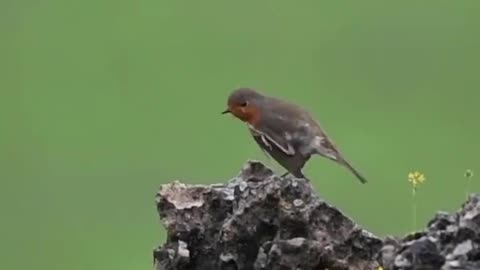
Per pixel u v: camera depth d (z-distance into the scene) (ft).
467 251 25.29
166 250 29.19
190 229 29.12
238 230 28.04
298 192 27.94
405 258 25.03
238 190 28.86
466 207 26.14
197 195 29.45
